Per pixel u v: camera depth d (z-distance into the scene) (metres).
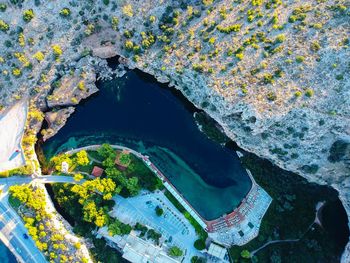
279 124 154.75
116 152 175.00
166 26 169.88
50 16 172.00
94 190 169.00
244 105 155.62
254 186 171.88
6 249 167.75
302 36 155.50
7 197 169.12
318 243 161.88
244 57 159.62
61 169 171.25
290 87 153.62
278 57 156.25
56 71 176.38
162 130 177.25
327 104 150.25
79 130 177.38
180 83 170.88
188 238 168.12
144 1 171.25
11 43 170.00
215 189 173.75
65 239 162.75
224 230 168.12
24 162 171.75
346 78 148.50
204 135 175.12
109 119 177.88
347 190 162.88
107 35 176.12
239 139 167.38
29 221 162.88
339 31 151.25
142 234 166.12
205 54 164.50
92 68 177.25
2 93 174.12
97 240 166.25
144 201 170.62
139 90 178.38
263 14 161.75
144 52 173.38
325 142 156.88
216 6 168.12
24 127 174.12
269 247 164.75
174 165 175.50
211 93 160.88
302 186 168.50
